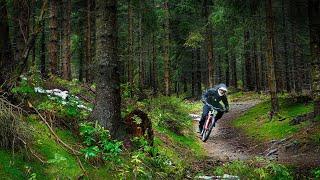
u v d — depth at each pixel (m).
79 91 11.93
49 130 6.79
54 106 7.66
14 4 7.83
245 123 20.75
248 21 21.62
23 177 5.39
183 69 44.44
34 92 7.85
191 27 33.81
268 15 19.61
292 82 39.28
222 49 42.06
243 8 18.73
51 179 5.71
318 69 15.52
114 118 8.08
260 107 23.95
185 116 18.53
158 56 39.28
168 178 7.84
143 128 9.02
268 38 19.47
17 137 5.84
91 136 7.27
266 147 14.32
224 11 21.27
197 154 13.30
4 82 6.82
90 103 11.02
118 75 8.31
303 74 36.38
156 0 31.88
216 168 9.47
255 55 37.88
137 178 6.88
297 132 14.62
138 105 14.82
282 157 11.96
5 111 5.88
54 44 15.34
